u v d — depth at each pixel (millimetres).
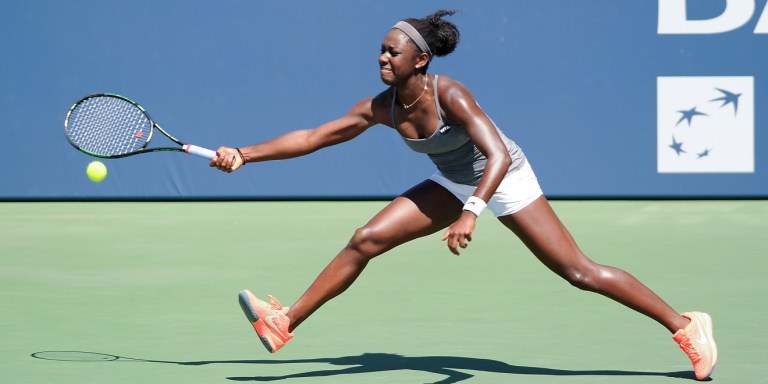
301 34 53938
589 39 53875
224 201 55781
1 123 54188
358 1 53812
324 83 54094
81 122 23547
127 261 35156
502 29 53781
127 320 25250
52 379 19297
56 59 53844
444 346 22297
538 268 33531
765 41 53281
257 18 53875
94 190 54688
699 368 18953
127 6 53719
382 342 22734
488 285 30359
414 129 19016
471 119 18156
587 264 19109
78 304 27328
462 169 19203
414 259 35656
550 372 19797
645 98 54031
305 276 32062
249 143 54250
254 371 19984
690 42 53594
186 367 20312
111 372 19875
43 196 54625
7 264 34438
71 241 40219
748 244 39156
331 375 19625
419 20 18656
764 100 53562
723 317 25375
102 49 53781
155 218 48094
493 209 19188
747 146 53781
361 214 49531
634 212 49875
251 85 54125
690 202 53906
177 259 35562
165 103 54156
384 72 18469
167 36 53875
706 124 53812
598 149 54375
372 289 29750
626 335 23375
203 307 26938
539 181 54531
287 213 50094
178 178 54906
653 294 19125
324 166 55094
